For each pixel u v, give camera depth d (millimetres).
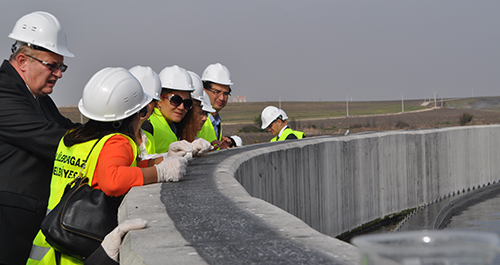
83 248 2533
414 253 549
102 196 2678
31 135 3352
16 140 3381
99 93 3014
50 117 4082
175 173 3033
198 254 1402
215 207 2240
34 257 2904
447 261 537
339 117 171500
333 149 7715
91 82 3098
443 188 11750
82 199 2619
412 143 10469
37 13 4012
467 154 12977
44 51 3854
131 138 3023
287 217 1958
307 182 6734
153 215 2084
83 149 2828
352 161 8375
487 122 112562
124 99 3061
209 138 6664
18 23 3932
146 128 4422
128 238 1694
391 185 9680
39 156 3533
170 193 2660
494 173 14195
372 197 9016
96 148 2770
